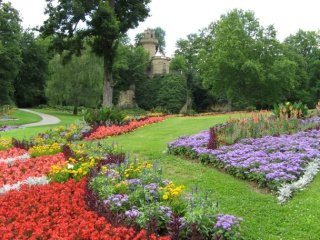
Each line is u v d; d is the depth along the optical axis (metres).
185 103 62.03
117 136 15.90
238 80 37.56
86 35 26.97
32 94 63.22
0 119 35.41
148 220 5.12
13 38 42.44
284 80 37.16
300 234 5.25
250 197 6.83
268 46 38.75
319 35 59.06
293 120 13.44
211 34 60.97
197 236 4.67
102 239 4.63
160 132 16.33
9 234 4.82
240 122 13.48
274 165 7.77
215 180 8.04
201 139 11.71
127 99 63.50
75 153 10.41
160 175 7.44
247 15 39.53
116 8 28.81
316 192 6.80
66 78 43.69
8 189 7.55
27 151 11.98
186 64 71.38
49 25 25.69
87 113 18.88
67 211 5.75
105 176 7.44
